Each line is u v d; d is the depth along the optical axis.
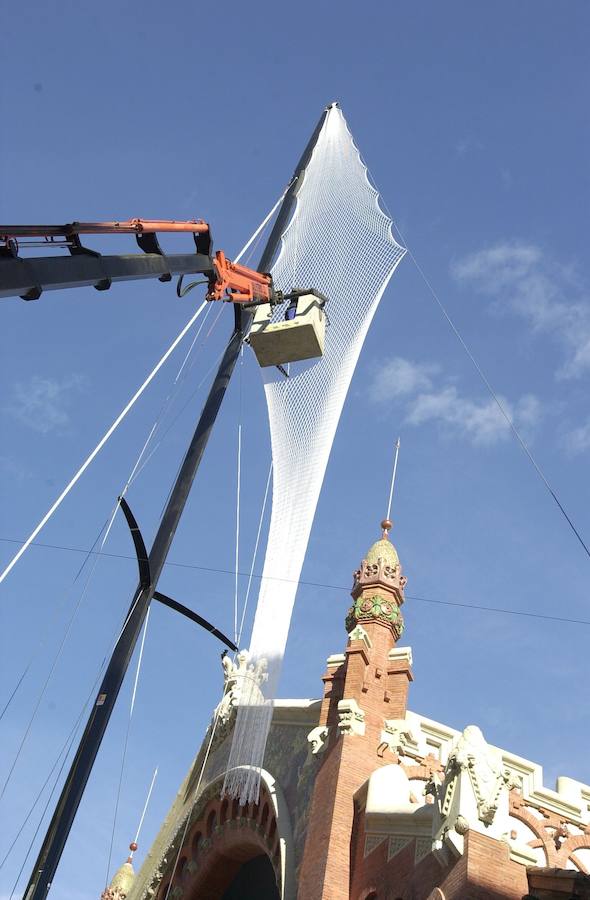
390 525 31.77
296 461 17.64
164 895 33.12
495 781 19.81
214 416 17.14
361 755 25.80
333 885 23.02
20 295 11.46
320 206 20.14
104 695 13.92
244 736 18.08
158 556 15.38
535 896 18.42
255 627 17.72
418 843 21.61
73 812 12.84
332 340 18.31
